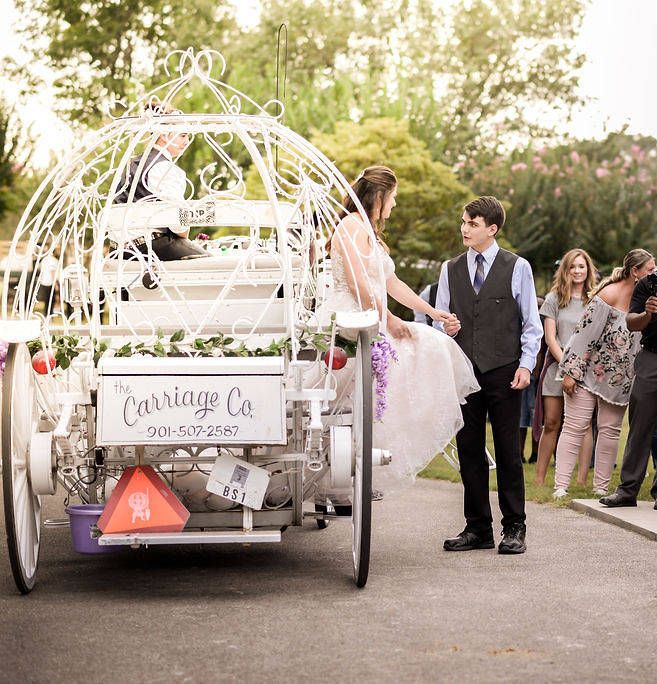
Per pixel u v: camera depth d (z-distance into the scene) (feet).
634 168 103.60
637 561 22.53
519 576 21.07
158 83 106.52
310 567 22.43
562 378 32.07
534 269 100.89
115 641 16.48
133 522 19.29
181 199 24.07
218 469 19.44
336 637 16.58
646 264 30.89
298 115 91.91
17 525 19.15
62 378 21.11
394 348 22.38
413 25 148.25
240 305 21.35
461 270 23.97
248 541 19.08
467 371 23.27
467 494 24.07
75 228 21.81
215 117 21.11
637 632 16.88
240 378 18.63
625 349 31.27
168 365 18.62
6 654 15.81
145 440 18.47
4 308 20.76
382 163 81.00
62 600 19.35
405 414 22.84
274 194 20.34
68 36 130.31
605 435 31.58
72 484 20.53
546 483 34.96
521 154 104.99
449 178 82.23
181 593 19.92
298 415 20.18
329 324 20.85
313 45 148.66
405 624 17.37
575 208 98.89
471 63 144.15
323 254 23.95
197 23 134.82
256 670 14.92
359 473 19.65
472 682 14.35
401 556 23.30
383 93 91.30
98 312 20.17
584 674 14.71
